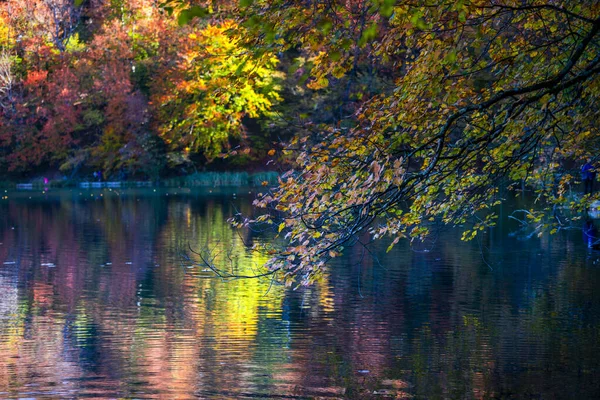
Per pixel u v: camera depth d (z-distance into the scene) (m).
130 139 60.56
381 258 18.30
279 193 7.21
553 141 9.58
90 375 9.01
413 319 11.88
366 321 11.80
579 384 8.58
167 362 9.58
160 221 29.03
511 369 9.17
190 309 12.77
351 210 7.24
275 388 8.52
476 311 12.38
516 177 8.30
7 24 63.91
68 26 69.19
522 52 7.34
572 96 8.01
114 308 12.93
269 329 11.31
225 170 62.09
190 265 17.67
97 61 62.47
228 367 9.32
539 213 10.76
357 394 8.30
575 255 18.25
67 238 23.56
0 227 27.19
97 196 47.03
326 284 14.96
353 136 7.12
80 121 63.44
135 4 62.72
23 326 11.62
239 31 6.59
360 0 6.50
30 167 66.06
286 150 7.33
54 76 62.09
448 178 7.96
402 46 7.73
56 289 14.77
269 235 23.72
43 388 8.54
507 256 18.27
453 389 8.44
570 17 7.28
